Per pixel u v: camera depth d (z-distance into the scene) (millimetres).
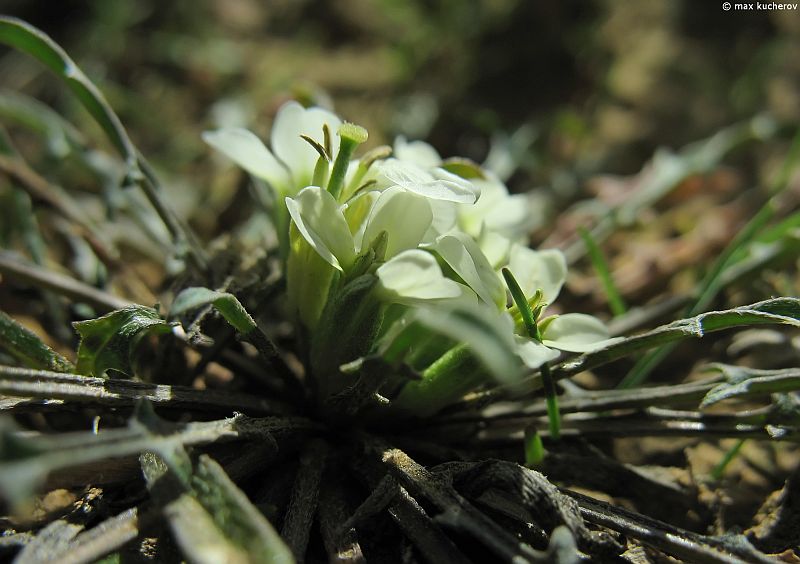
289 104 117
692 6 250
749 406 139
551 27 236
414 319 97
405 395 116
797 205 186
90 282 145
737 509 125
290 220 119
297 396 123
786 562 115
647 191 177
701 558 102
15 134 195
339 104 220
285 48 242
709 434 121
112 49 226
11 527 110
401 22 244
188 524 92
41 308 143
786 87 225
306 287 115
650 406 126
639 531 104
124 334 108
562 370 115
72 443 88
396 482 106
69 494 115
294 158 118
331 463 118
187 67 224
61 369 114
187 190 185
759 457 132
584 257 176
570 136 208
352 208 114
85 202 176
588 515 106
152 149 202
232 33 243
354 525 105
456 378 112
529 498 100
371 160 114
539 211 184
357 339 108
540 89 229
